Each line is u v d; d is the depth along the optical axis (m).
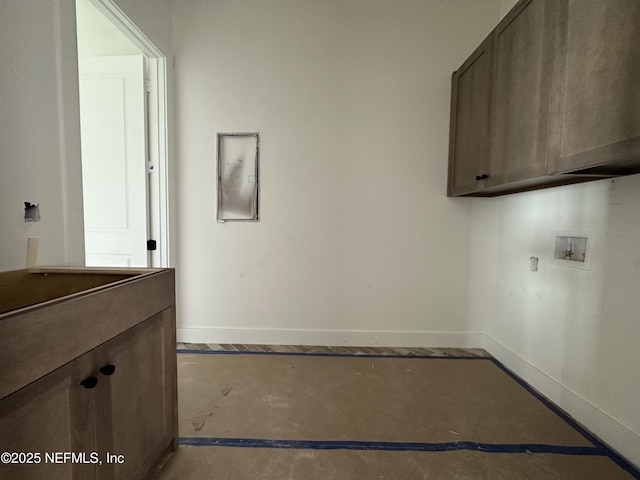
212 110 2.38
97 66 2.17
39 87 1.19
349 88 2.36
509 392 1.87
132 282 1.05
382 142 2.39
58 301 0.77
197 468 1.26
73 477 0.82
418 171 2.41
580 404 1.60
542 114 1.36
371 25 2.32
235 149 2.41
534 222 1.95
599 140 1.08
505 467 1.29
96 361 0.89
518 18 1.53
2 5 1.05
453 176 2.31
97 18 2.24
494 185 1.76
